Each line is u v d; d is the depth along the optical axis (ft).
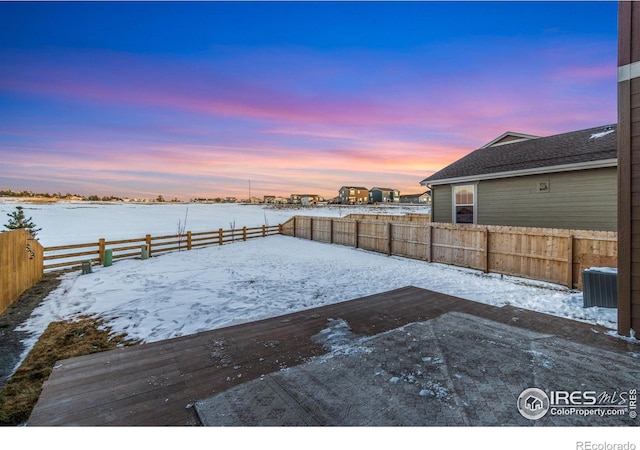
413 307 15.71
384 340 11.37
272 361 9.89
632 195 10.89
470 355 9.98
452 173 34.45
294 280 23.77
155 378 8.92
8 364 10.64
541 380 8.36
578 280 19.38
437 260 29.66
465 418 6.82
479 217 31.76
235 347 11.12
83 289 21.61
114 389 8.34
